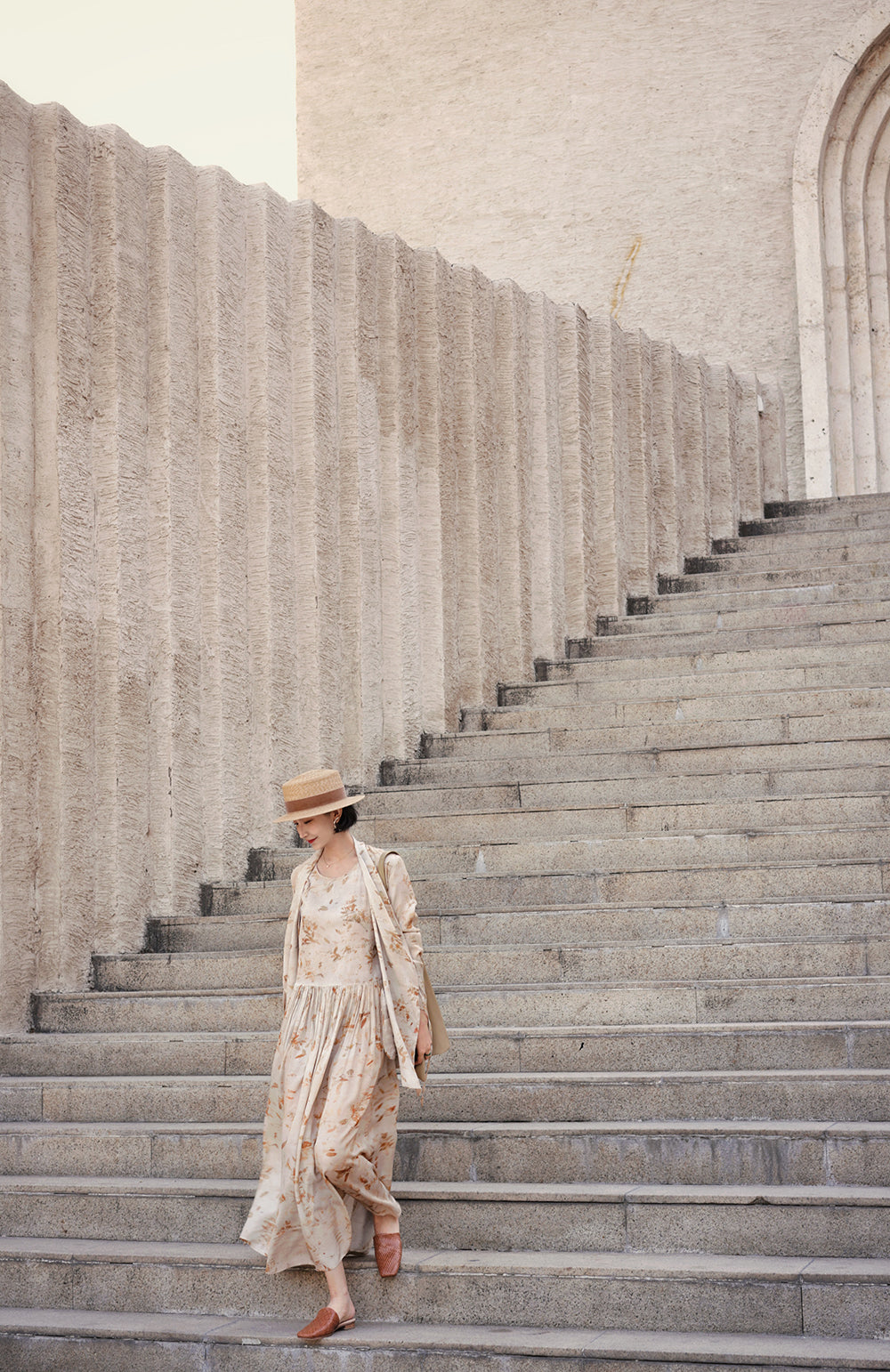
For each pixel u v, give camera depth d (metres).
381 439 9.14
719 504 12.14
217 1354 4.26
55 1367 4.42
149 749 7.29
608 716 8.48
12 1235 5.03
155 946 7.07
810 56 14.52
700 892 6.25
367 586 8.79
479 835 7.36
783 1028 5.07
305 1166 4.27
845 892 6.02
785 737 7.64
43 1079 5.74
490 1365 4.01
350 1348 4.14
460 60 15.72
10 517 6.64
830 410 13.93
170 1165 5.15
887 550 10.18
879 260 14.34
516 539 10.01
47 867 6.66
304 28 16.42
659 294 14.73
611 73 15.14
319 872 4.61
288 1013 4.52
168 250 7.58
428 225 15.65
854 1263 4.11
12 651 6.57
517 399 10.19
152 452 7.46
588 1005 5.57
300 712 8.23
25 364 6.85
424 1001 4.54
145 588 7.36
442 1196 4.58
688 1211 4.36
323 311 8.62
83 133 7.27
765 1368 3.79
